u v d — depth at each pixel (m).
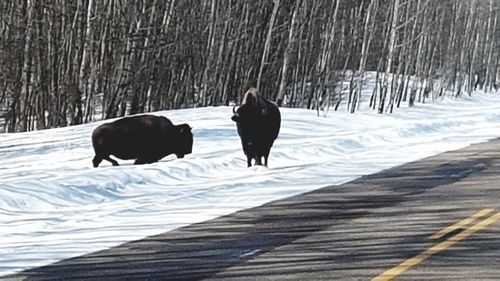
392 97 102.19
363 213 27.08
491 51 174.75
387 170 40.56
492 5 175.88
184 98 93.62
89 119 74.94
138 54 79.12
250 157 40.88
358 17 110.62
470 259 19.72
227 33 94.56
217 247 21.61
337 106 100.88
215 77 93.19
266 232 23.78
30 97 75.50
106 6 76.25
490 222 25.00
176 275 18.36
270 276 18.08
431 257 19.97
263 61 88.50
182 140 40.62
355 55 109.50
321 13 109.44
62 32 74.06
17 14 76.38
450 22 148.88
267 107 39.88
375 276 17.95
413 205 28.77
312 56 107.12
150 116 39.94
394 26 101.00
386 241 22.17
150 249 21.44
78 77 71.81
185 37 92.75
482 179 36.25
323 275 18.12
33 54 73.44
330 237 22.89
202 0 95.56
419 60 118.88
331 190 33.12
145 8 80.69
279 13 102.69
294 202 29.78
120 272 18.73
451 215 26.44
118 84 73.81
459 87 149.25
